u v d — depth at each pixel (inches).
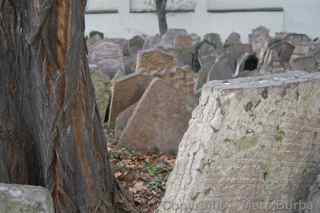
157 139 287.3
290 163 144.1
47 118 142.3
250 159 136.6
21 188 110.0
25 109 152.5
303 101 142.1
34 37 136.9
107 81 369.4
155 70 395.5
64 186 148.2
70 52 138.6
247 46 632.4
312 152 148.6
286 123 139.9
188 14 1149.7
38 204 106.1
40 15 134.4
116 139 315.3
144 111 287.3
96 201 154.3
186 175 136.5
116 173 248.5
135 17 1175.0
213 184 134.3
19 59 147.3
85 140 148.3
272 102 135.9
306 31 1090.7
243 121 133.2
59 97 140.7
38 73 139.7
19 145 154.6
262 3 1114.7
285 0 1095.6
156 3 1078.4
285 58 558.6
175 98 289.0
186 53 627.5
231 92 131.0
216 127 131.6
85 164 149.5
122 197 171.5
